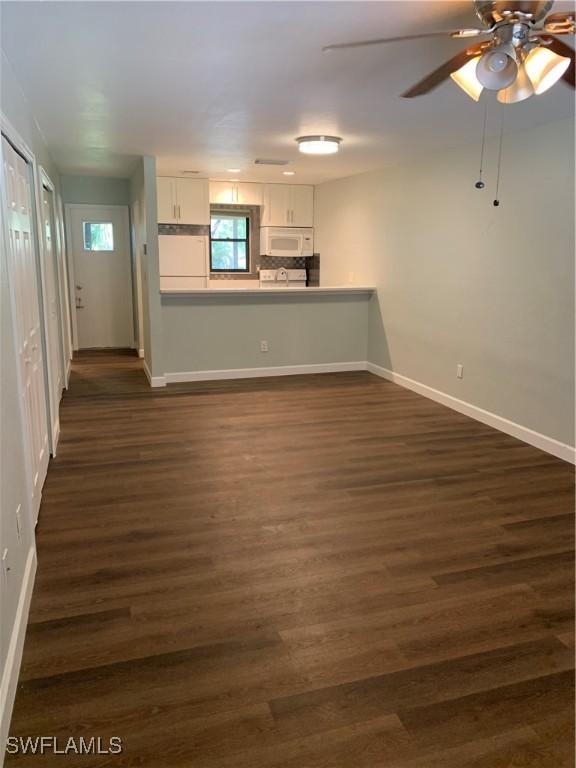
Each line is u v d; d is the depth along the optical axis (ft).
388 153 17.19
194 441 14.20
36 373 10.87
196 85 9.96
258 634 7.23
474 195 15.49
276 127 13.46
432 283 17.78
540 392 13.71
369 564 8.84
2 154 7.64
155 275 19.07
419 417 16.38
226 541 9.45
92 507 10.57
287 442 14.20
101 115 12.17
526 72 7.33
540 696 6.28
